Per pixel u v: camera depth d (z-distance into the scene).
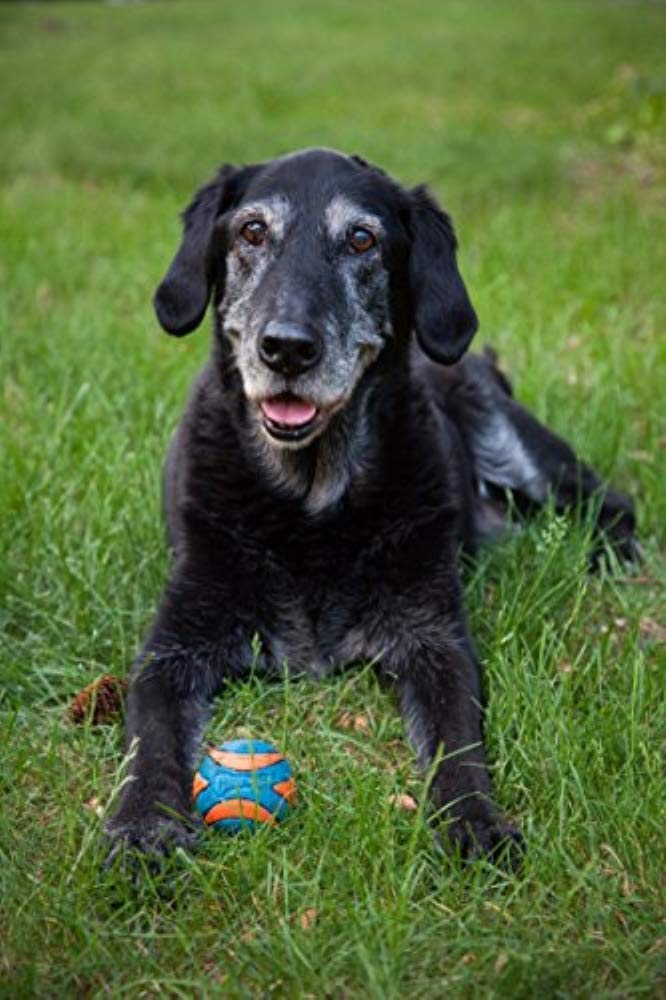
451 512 4.14
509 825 3.28
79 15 23.31
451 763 3.49
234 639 4.07
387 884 3.08
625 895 3.10
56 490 4.98
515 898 3.04
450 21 21.42
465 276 7.64
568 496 5.20
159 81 15.48
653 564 4.91
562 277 7.73
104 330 6.75
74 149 11.25
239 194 4.23
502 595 4.39
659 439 5.73
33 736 3.73
